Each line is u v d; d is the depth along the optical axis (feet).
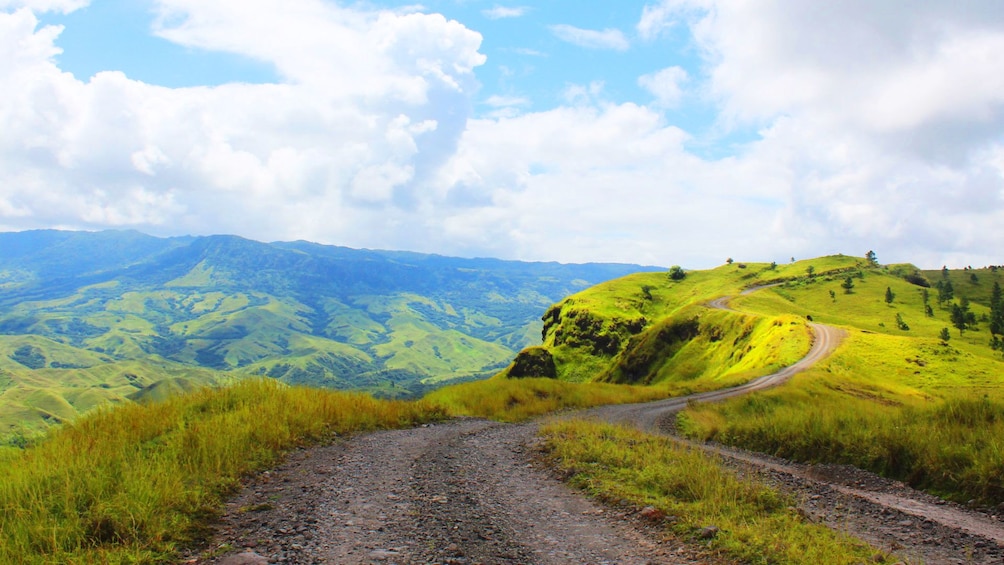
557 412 96.43
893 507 34.22
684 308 493.36
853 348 270.26
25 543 19.72
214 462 32.86
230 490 29.66
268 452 38.52
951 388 213.25
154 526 22.15
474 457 42.75
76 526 21.20
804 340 293.84
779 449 57.47
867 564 21.81
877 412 61.46
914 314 576.20
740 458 51.96
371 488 31.53
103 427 38.93
